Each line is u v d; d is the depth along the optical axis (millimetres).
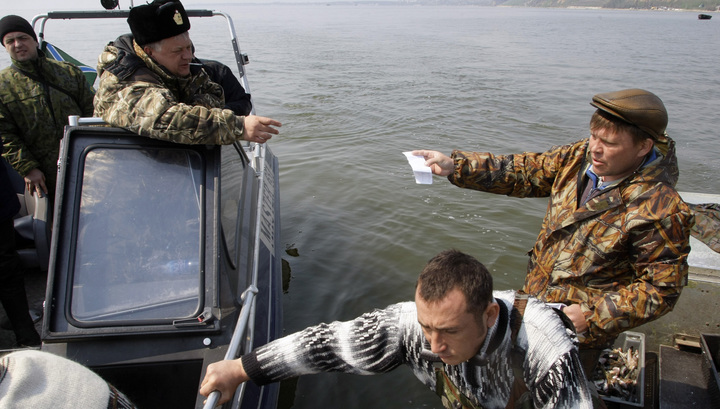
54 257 2125
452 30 42625
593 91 13367
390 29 43219
